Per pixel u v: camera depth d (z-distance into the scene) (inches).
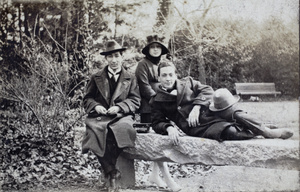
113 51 210.5
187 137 188.4
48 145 213.3
